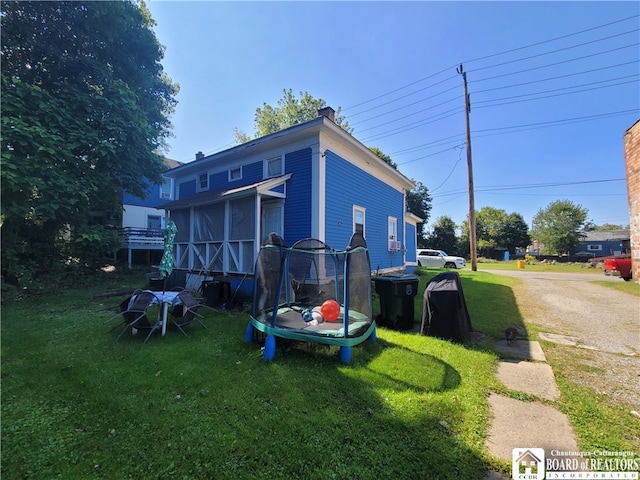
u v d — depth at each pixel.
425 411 2.58
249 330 4.41
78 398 2.77
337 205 8.57
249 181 9.47
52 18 8.70
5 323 5.32
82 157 9.12
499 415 2.58
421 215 32.47
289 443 2.16
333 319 4.38
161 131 13.49
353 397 2.82
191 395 2.83
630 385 3.17
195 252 9.13
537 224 39.91
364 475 1.87
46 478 1.82
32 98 7.42
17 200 7.35
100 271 11.53
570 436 2.29
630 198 12.11
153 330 4.64
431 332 4.74
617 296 8.81
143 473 1.87
